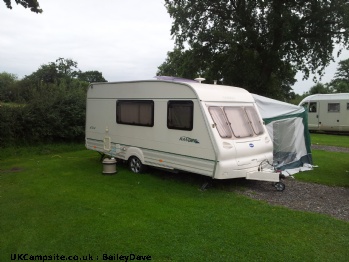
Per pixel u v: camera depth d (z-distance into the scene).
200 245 4.33
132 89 8.41
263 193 6.84
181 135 7.17
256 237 4.59
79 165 9.80
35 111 13.04
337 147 14.73
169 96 7.41
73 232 4.71
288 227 4.95
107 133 9.36
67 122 13.80
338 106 20.52
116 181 7.71
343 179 8.12
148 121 7.98
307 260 3.97
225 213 5.54
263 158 7.39
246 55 20.83
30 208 5.75
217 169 6.49
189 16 21.56
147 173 8.52
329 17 19.36
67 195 6.54
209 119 6.63
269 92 22.61
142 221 5.14
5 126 12.02
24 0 10.33
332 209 5.85
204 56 22.58
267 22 19.75
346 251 4.20
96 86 9.72
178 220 5.20
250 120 7.52
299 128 9.62
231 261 3.94
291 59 21.75
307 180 8.00
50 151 12.69
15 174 8.62
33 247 4.27
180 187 7.20
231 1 21.00
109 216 5.35
